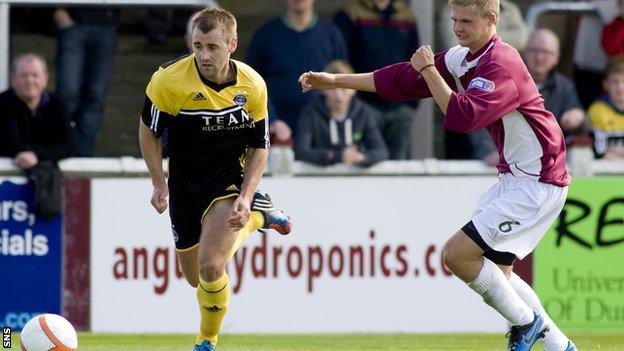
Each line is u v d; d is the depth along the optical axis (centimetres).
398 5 4044
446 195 3628
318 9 4822
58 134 3622
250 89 2467
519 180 2411
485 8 2366
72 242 3566
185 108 2453
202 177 2500
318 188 3588
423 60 2319
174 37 4609
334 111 3712
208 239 2445
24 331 2450
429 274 3619
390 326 3603
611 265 3647
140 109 4569
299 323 3566
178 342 3322
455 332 3616
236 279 3541
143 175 3656
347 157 3656
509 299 2406
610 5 4209
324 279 3581
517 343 2444
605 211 3650
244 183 2462
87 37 4034
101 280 3566
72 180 3566
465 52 2444
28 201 3544
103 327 3562
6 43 3925
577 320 3641
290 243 3569
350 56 4034
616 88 3903
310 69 3912
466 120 2297
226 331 3534
